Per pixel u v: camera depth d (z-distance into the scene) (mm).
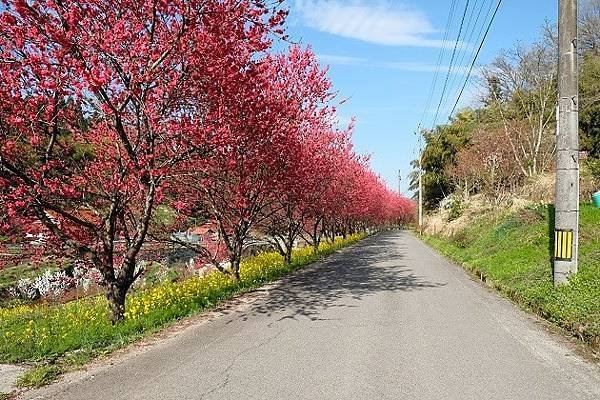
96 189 8336
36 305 14484
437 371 5598
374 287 12383
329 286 12688
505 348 6570
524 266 12727
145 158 7770
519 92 34094
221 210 12984
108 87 7250
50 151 7906
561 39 9695
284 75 12914
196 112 8648
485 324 8039
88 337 7398
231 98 8742
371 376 5430
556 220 9695
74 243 7953
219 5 7648
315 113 14008
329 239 32625
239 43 8289
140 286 15266
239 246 13312
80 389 5262
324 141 18641
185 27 7449
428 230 41719
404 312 9055
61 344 7109
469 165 33562
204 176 9812
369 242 37312
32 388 5387
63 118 8172
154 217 11414
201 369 5777
